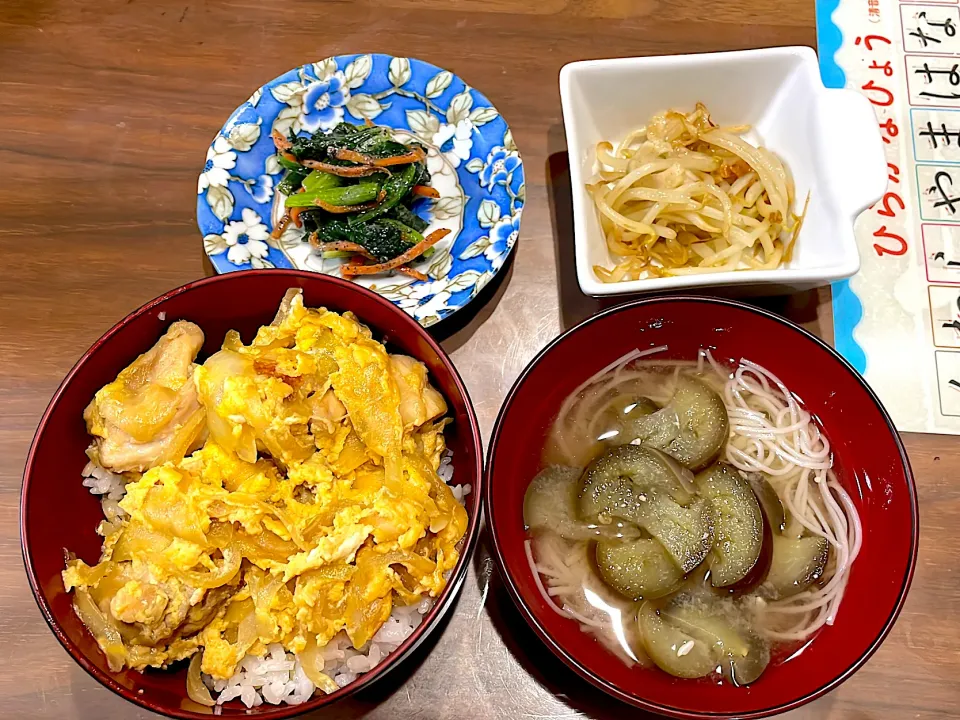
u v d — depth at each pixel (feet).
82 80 1.06
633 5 1.10
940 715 0.80
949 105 1.06
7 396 0.91
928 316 0.96
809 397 0.87
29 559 0.66
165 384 0.73
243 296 0.77
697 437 0.81
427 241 0.96
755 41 1.09
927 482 0.89
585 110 0.99
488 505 0.71
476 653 0.82
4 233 0.98
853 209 0.88
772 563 0.79
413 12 1.10
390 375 0.74
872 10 1.10
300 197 0.97
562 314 0.97
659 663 0.74
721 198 0.97
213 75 1.07
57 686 0.80
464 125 1.02
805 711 0.81
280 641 0.71
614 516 0.76
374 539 0.70
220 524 0.70
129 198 1.01
